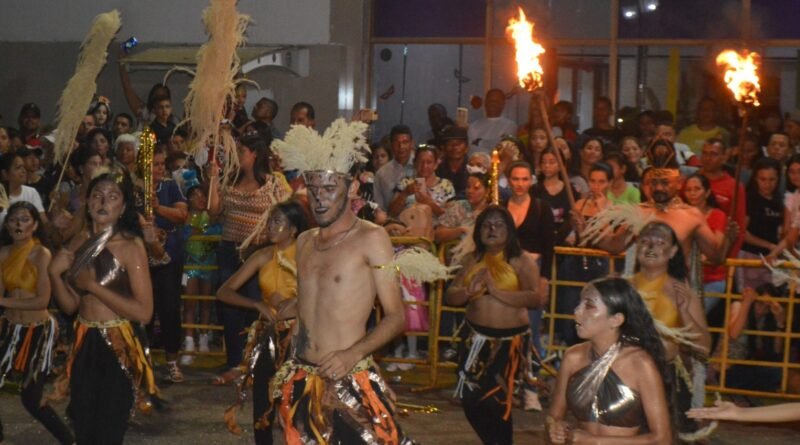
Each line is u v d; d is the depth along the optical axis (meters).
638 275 6.70
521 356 7.07
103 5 14.73
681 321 6.59
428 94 14.73
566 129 12.53
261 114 12.22
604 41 14.33
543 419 8.44
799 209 9.07
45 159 12.18
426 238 9.43
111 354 6.55
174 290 9.38
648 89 14.31
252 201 9.00
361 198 9.87
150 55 14.07
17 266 7.59
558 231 9.55
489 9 14.47
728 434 8.27
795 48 13.91
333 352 5.27
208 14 8.37
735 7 14.02
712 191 9.81
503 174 10.16
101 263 6.47
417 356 10.24
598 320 5.01
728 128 13.36
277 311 6.79
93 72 8.72
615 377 5.00
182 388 9.25
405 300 9.84
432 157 10.10
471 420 7.06
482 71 14.56
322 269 5.46
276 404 5.70
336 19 14.31
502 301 6.96
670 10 14.18
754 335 9.31
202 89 8.42
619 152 10.14
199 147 8.77
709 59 14.12
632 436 4.98
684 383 6.58
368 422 5.36
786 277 6.11
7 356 7.46
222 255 9.17
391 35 14.73
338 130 5.47
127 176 6.96
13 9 14.98
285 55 14.18
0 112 15.02
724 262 8.34
